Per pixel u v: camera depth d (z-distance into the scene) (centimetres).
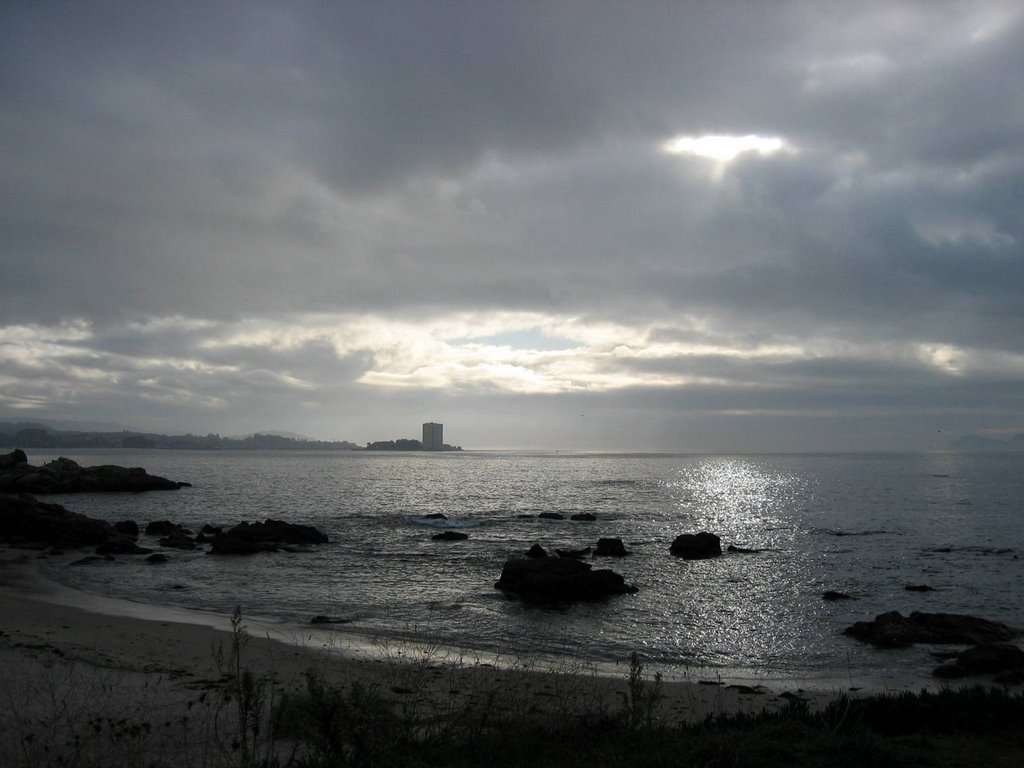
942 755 867
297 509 6931
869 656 1989
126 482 9100
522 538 4791
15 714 1107
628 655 1978
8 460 9006
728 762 819
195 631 2061
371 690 1118
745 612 2566
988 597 2897
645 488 10762
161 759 938
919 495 9281
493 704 1113
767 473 16688
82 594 2712
